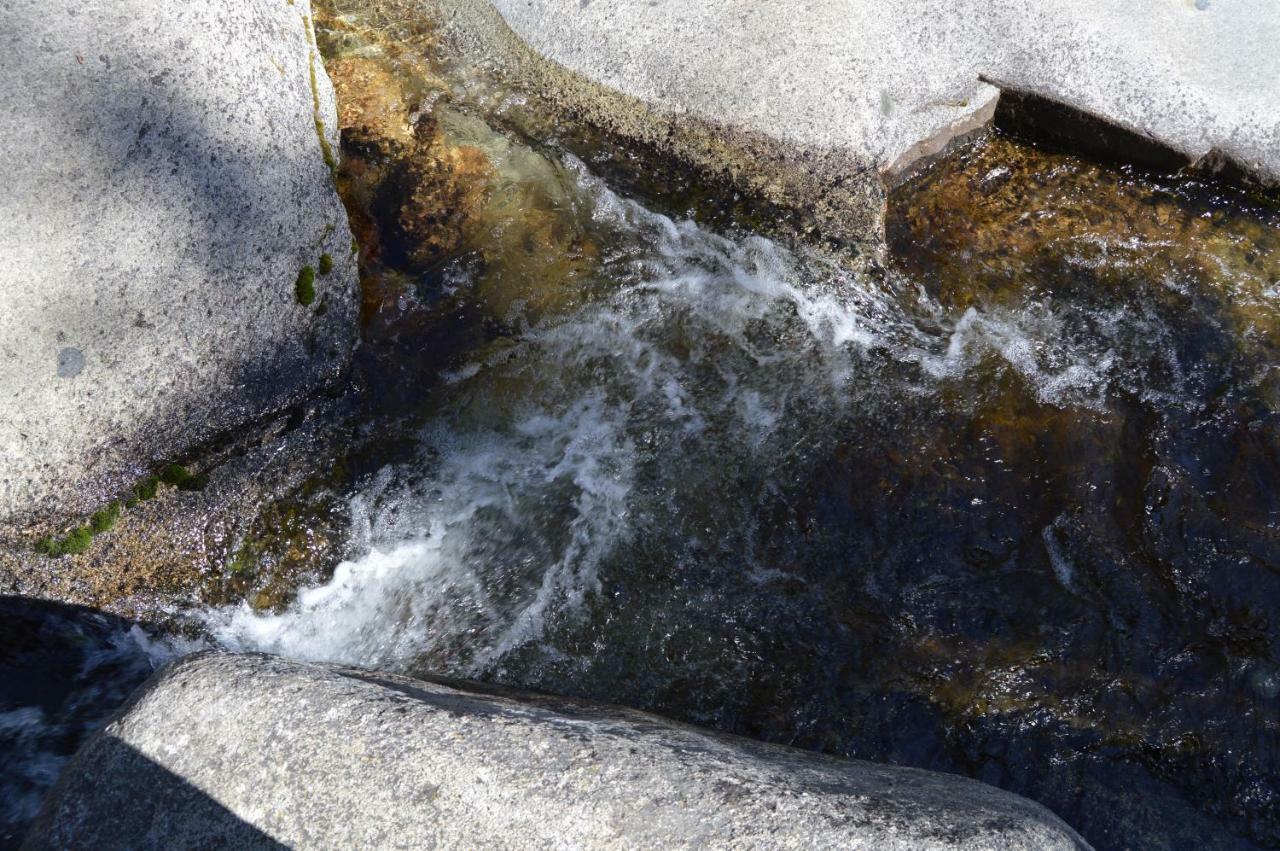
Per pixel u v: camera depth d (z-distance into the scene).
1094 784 2.15
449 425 2.72
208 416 2.39
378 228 2.91
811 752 1.98
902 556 2.50
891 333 2.83
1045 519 2.51
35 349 2.09
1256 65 2.92
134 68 2.25
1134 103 2.90
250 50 2.53
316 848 1.48
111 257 2.17
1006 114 3.03
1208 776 2.14
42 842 1.53
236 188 2.39
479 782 1.52
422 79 3.18
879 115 2.90
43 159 2.10
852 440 2.67
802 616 2.43
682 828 1.47
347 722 1.59
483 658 2.40
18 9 2.11
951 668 2.32
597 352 2.83
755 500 2.60
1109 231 2.91
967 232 2.91
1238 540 2.44
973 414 2.68
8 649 2.31
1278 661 2.27
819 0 3.02
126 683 2.35
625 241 2.98
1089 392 2.69
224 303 2.36
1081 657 2.31
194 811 1.52
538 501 2.63
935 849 1.45
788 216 2.93
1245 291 2.81
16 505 2.14
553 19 3.19
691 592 2.48
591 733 1.63
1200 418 2.62
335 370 2.66
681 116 3.01
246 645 2.43
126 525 2.34
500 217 2.97
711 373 2.81
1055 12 2.99
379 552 2.56
